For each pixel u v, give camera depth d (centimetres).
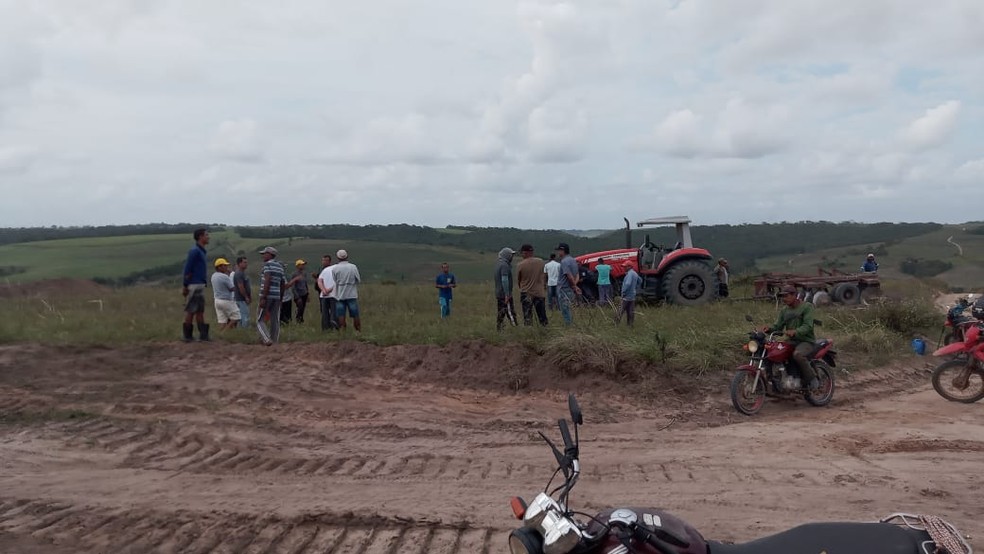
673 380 1134
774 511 646
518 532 324
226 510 642
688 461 802
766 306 1928
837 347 1416
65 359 1138
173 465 778
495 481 728
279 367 1162
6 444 833
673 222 2106
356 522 617
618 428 961
